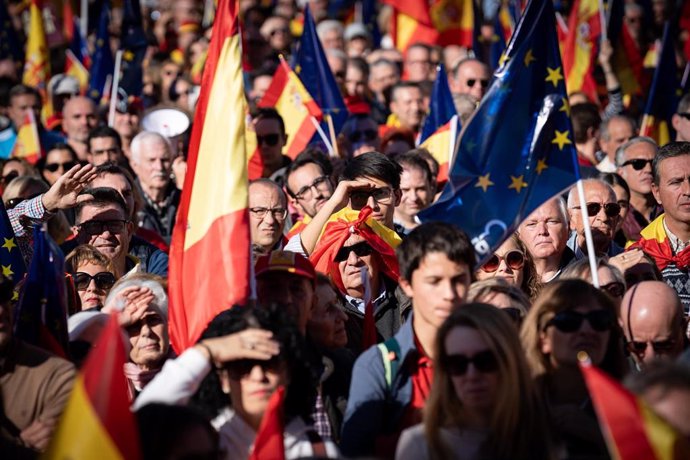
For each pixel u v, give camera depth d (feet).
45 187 73.77
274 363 41.86
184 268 50.90
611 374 45.37
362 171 64.18
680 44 142.00
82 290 59.21
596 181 69.97
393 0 132.46
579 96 108.58
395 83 115.96
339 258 61.26
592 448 41.73
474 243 50.52
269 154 87.97
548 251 63.05
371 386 45.03
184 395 40.81
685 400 35.70
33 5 130.62
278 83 97.66
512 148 51.31
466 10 131.95
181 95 123.44
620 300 54.44
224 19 52.13
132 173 93.81
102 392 34.76
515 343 40.40
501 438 39.78
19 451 43.21
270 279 49.85
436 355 40.98
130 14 119.44
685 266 67.62
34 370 45.14
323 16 154.71
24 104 109.50
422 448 41.06
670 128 95.61
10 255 59.98
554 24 51.96
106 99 117.60
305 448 42.93
